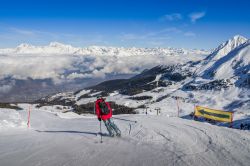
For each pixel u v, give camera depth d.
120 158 9.34
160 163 8.62
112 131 13.62
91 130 17.84
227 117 26.50
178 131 14.54
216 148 10.55
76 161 9.05
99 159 9.26
